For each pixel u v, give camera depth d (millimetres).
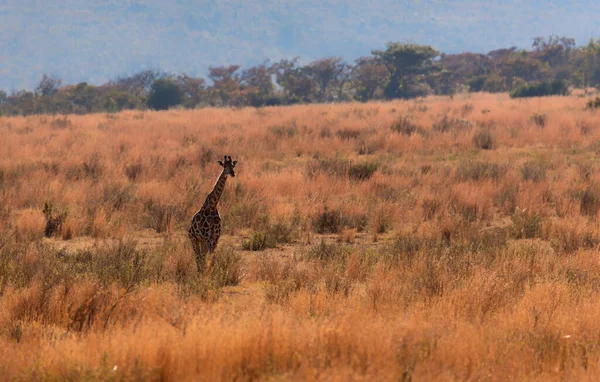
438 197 17391
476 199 17312
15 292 8930
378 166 22422
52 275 9820
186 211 16578
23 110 108750
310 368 5699
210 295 9211
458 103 61469
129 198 17938
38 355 6359
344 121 40844
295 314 8008
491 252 11734
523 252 11734
